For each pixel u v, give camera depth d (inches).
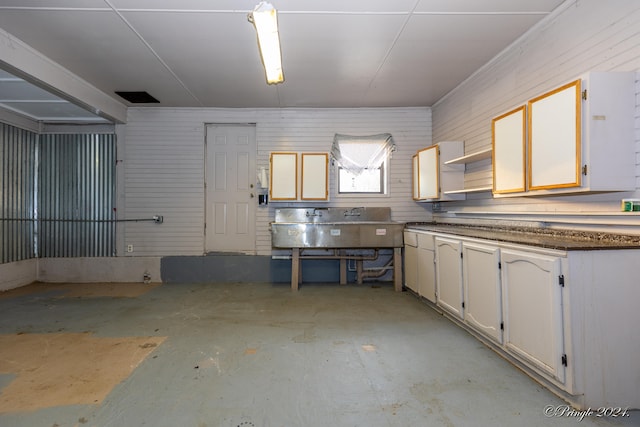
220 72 163.2
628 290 80.2
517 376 94.7
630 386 79.8
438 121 206.2
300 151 215.9
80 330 131.2
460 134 179.8
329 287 200.1
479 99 161.0
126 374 96.6
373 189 218.8
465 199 174.6
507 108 140.1
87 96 175.8
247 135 219.6
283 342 118.7
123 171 216.2
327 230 190.1
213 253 217.8
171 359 105.9
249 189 218.5
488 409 79.7
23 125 207.3
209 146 218.8
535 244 88.7
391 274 215.2
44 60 145.6
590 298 79.3
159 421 75.9
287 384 91.0
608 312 79.7
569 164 90.7
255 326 134.8
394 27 124.2
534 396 85.0
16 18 116.8
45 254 218.1
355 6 111.5
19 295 183.8
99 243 217.8
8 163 199.6
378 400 83.6
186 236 216.4
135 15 116.0
